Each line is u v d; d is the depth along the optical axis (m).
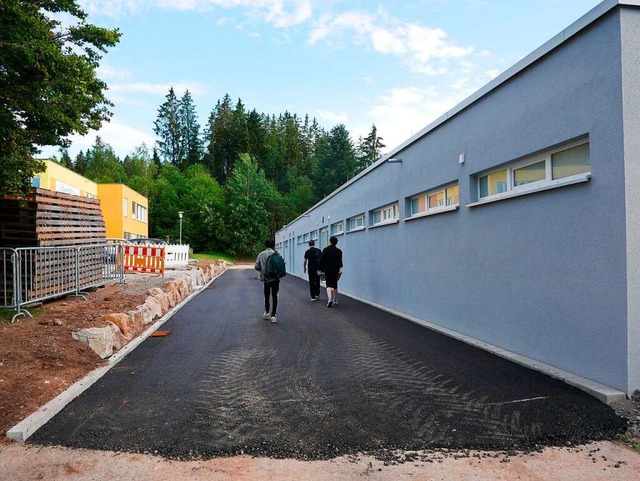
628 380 4.39
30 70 6.89
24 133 7.93
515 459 3.37
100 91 8.65
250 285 19.66
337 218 17.78
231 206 59.91
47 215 9.02
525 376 5.23
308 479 3.12
